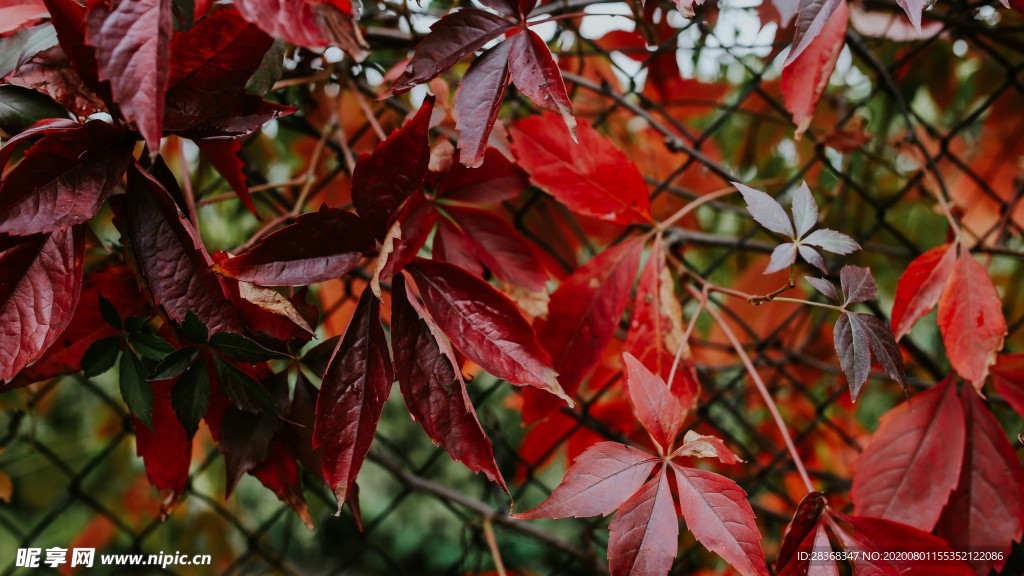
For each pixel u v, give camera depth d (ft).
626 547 2.06
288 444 2.20
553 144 2.40
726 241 2.98
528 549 9.79
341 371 1.98
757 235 3.98
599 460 2.10
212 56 1.91
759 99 3.75
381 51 2.99
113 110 1.95
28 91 2.07
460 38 2.01
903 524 2.21
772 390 3.77
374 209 1.99
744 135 4.03
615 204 2.42
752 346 3.14
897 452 2.48
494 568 3.65
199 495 3.06
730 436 3.29
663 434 2.12
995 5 2.87
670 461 2.11
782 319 3.55
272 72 2.15
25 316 1.96
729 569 3.29
